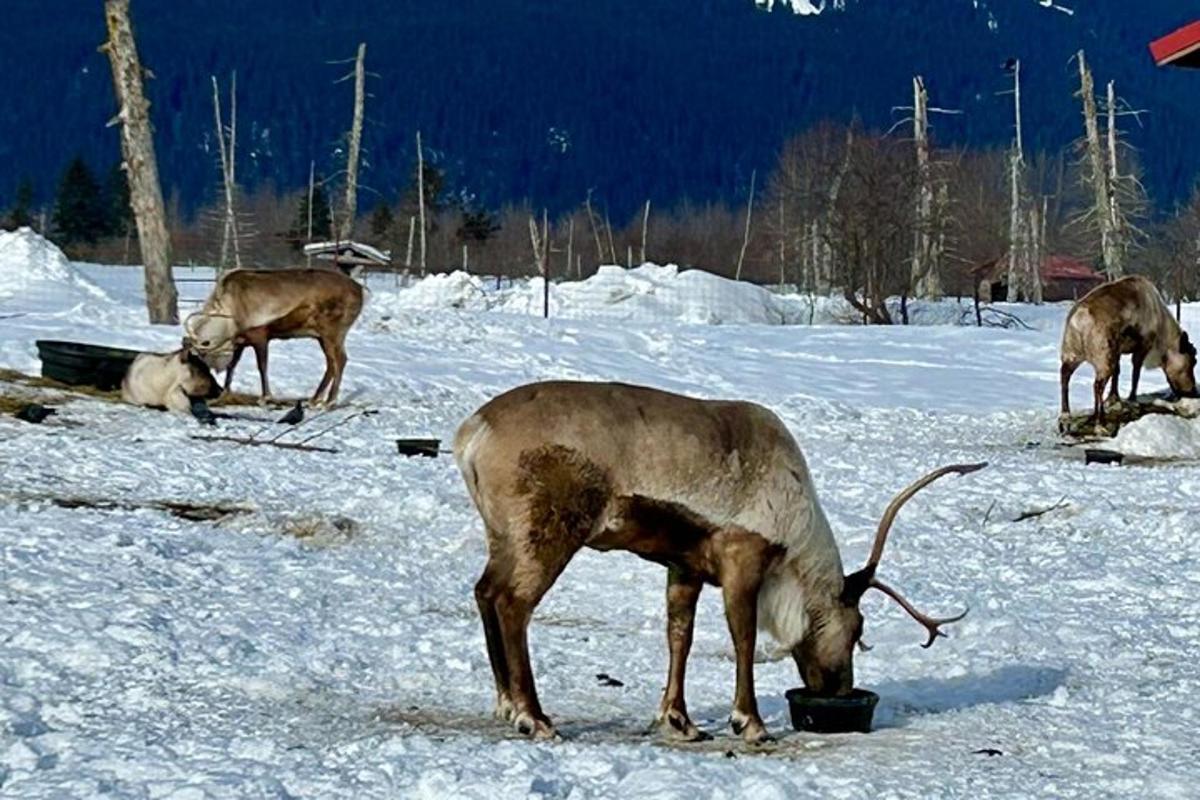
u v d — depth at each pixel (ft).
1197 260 232.12
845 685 27.61
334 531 45.29
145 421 64.18
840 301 171.12
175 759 24.21
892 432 80.12
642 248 266.77
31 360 76.59
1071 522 51.37
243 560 39.88
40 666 29.19
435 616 35.86
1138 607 38.73
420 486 52.06
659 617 36.91
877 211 171.22
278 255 285.84
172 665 30.04
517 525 25.36
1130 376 99.14
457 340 97.19
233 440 60.59
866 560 44.09
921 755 25.27
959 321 159.63
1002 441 78.07
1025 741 26.48
